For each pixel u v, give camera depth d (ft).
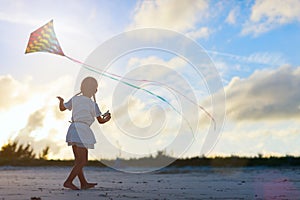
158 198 12.90
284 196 14.07
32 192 14.75
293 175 29.99
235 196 13.93
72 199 12.31
